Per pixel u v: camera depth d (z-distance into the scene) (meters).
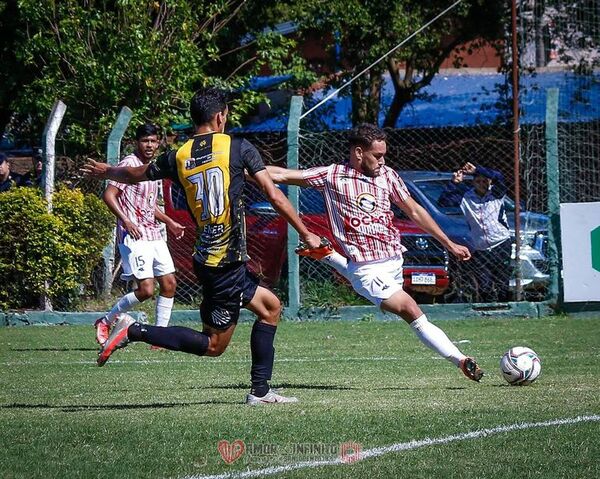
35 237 35.16
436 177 37.12
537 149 37.00
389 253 20.23
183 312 35.62
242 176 16.84
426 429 15.17
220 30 47.03
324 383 20.94
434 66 55.88
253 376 18.02
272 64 47.91
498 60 63.16
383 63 51.41
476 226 34.97
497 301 35.88
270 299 17.88
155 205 27.47
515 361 20.00
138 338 17.25
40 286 35.53
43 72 43.75
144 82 41.50
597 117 45.50
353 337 30.53
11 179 38.59
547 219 35.69
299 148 35.12
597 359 24.58
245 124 52.53
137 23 41.94
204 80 44.00
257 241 35.97
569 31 50.75
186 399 18.84
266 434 14.88
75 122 42.12
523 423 15.55
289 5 50.78
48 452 13.89
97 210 35.88
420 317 20.11
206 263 16.89
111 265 36.91
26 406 18.09
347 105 54.50
